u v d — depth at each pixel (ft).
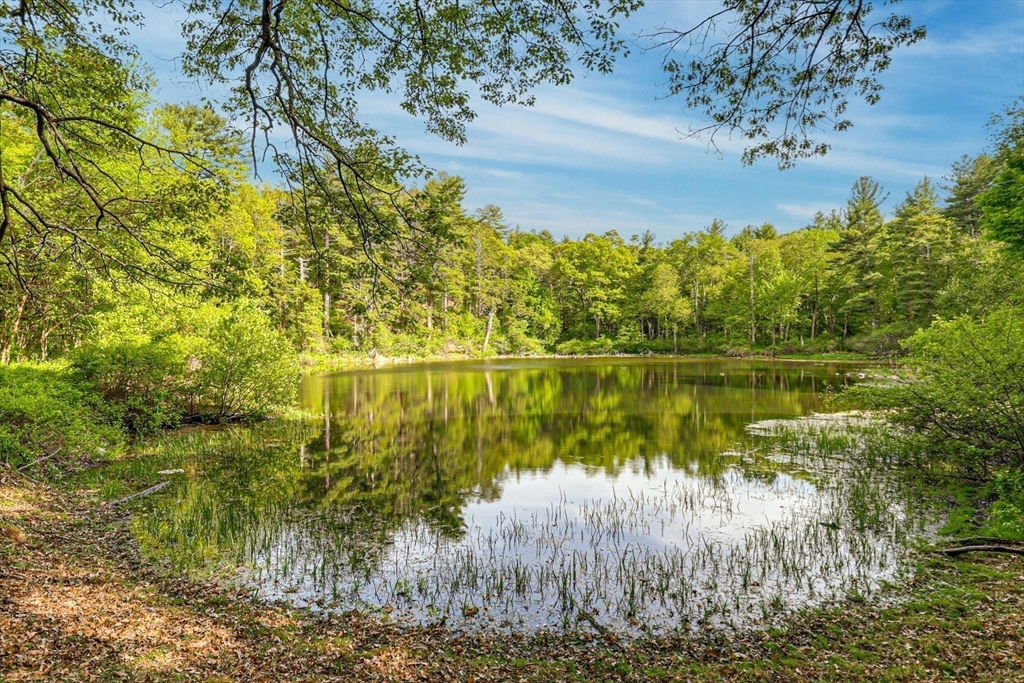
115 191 39.78
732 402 82.74
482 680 17.75
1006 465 37.58
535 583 25.57
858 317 178.81
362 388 104.63
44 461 41.27
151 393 60.44
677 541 30.76
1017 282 73.77
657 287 222.07
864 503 36.50
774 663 18.79
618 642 20.52
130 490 39.32
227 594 23.82
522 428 65.00
